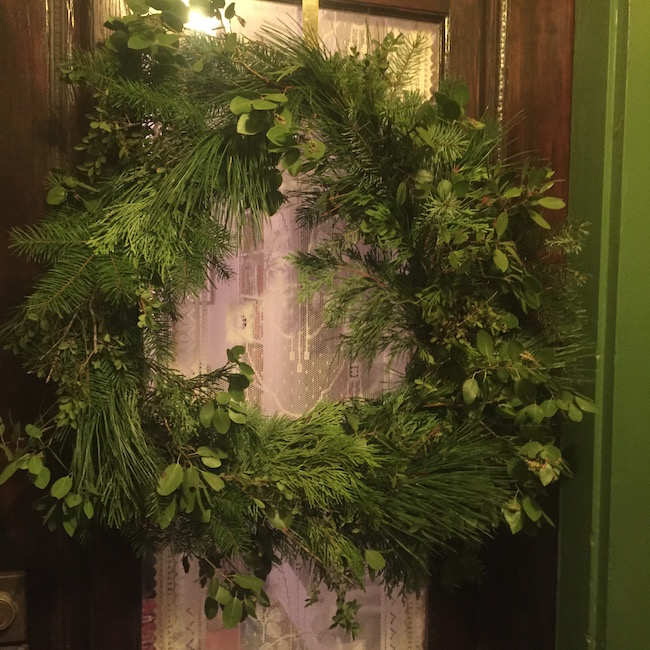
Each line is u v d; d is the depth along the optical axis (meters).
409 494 0.73
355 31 0.88
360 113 0.71
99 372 0.67
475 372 0.73
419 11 0.89
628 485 0.83
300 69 0.72
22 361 0.77
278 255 0.88
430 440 0.76
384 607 0.94
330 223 0.88
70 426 0.69
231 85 0.71
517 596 0.95
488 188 0.72
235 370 0.86
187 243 0.70
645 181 0.81
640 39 0.80
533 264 0.77
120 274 0.66
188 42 0.69
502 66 0.89
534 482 0.78
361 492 0.71
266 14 0.85
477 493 0.73
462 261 0.72
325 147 0.70
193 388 0.72
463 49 0.90
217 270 0.80
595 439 0.83
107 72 0.67
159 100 0.68
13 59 0.75
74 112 0.77
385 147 0.73
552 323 0.77
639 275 0.82
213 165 0.70
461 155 0.74
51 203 0.69
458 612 0.97
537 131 0.89
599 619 0.84
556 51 0.88
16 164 0.76
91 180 0.70
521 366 0.72
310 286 0.78
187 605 0.87
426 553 0.78
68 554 0.80
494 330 0.75
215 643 0.88
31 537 0.79
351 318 0.80
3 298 0.76
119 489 0.67
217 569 0.72
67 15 0.76
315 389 0.90
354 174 0.74
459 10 0.90
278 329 0.88
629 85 0.79
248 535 0.73
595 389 0.83
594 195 0.83
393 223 0.75
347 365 0.91
